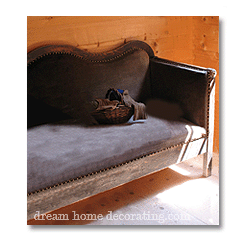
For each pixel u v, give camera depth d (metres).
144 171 1.98
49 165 1.65
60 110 2.23
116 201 2.07
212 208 1.97
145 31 2.72
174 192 2.14
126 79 2.48
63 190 1.67
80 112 2.29
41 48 2.16
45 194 1.62
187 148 2.15
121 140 1.89
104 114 2.13
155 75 2.56
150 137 1.97
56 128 2.09
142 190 2.18
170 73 2.40
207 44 2.78
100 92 2.37
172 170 2.43
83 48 2.44
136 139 1.93
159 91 2.55
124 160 1.85
